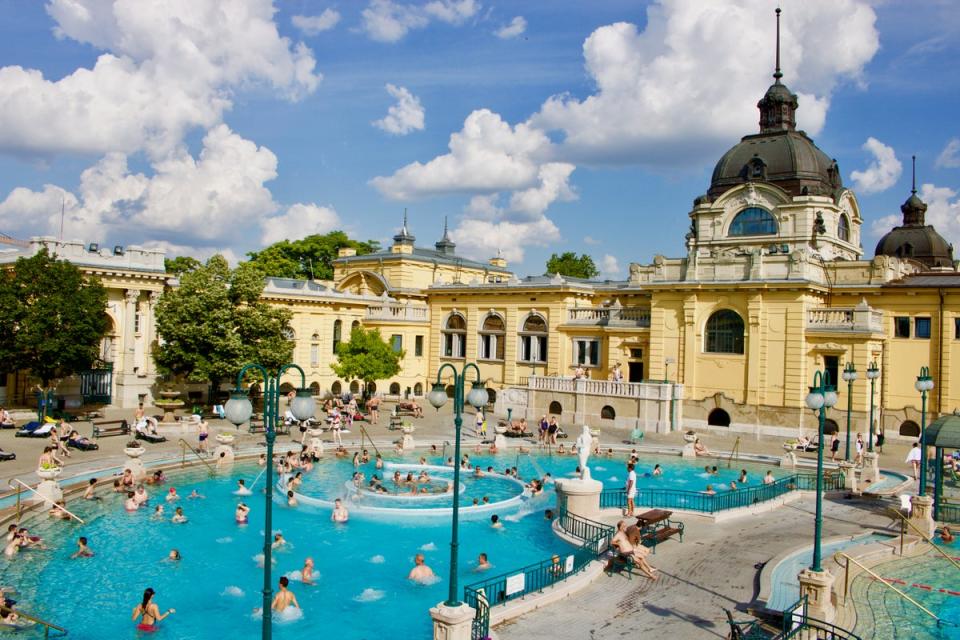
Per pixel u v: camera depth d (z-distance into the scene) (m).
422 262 80.06
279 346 51.81
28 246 51.16
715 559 23.28
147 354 54.94
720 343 51.56
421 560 22.36
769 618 18.00
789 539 25.61
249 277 51.59
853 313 47.12
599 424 52.34
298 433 46.75
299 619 19.44
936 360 47.75
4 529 25.25
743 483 35.53
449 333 69.69
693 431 49.53
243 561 23.86
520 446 45.19
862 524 27.83
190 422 44.53
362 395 67.44
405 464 39.25
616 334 57.41
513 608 18.39
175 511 28.91
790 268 48.72
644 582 21.06
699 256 52.59
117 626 18.77
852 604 19.81
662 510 26.58
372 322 69.94
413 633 18.62
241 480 32.44
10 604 18.88
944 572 22.80
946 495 32.31
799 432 47.81
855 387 46.62
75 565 22.97
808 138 58.91
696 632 17.55
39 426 40.81
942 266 63.88
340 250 89.25
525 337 64.62
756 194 55.59
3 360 44.31
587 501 26.41
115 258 53.25
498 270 90.38
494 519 27.86
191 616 19.50
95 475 33.09
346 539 26.38
